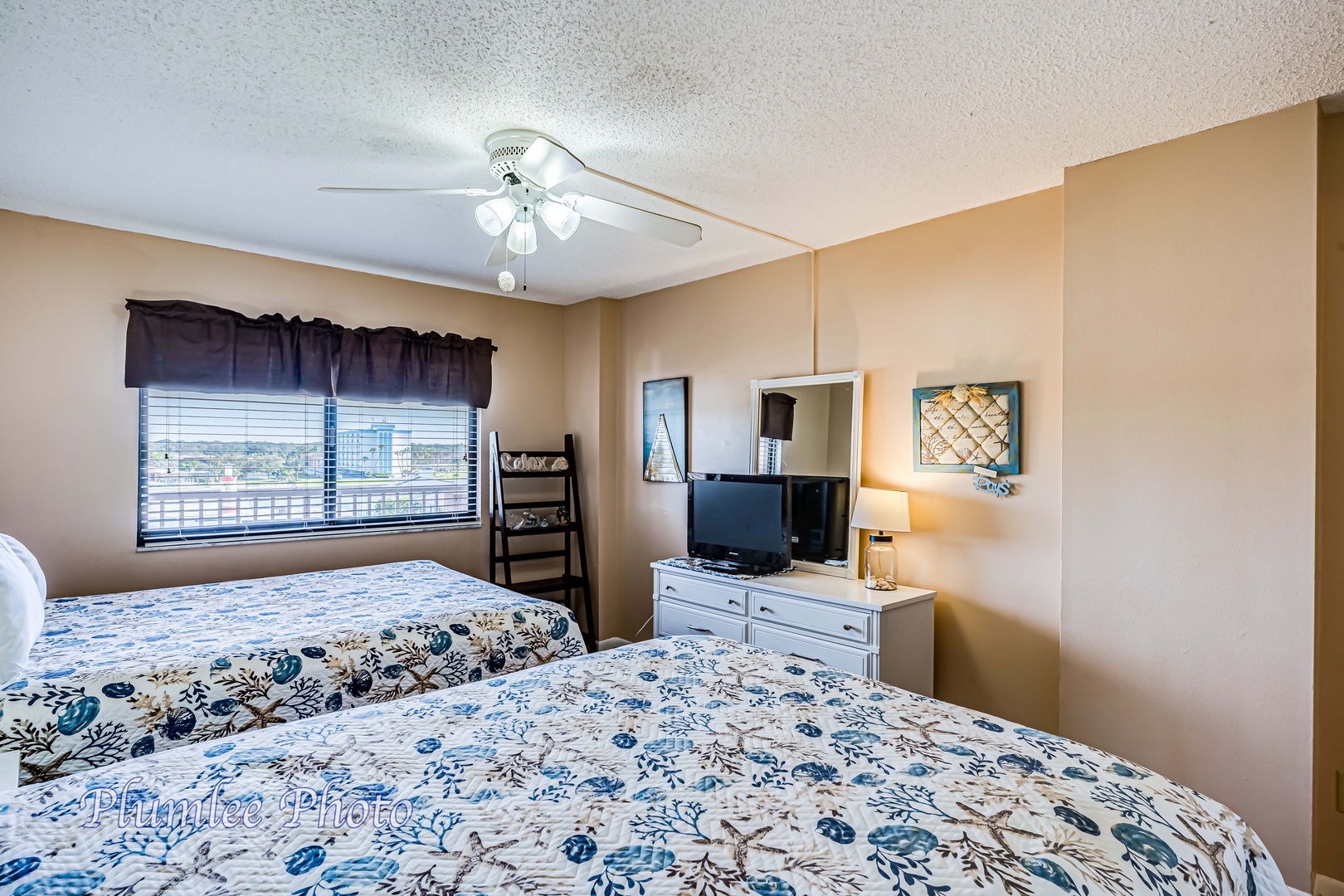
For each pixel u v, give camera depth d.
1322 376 2.06
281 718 2.14
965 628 2.85
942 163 2.39
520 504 4.27
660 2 1.52
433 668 2.47
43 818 1.08
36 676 1.91
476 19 1.58
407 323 4.00
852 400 3.23
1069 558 2.39
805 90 1.91
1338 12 1.54
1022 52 1.72
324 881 0.94
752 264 3.71
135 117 2.06
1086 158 2.35
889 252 3.13
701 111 2.04
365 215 2.90
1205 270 2.12
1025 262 2.68
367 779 1.22
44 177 2.50
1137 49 1.70
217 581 3.37
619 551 4.54
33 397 2.91
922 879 0.94
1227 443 2.08
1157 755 2.20
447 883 0.93
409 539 4.02
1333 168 2.06
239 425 3.49
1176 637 2.17
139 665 2.01
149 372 3.10
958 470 2.85
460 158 2.35
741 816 1.11
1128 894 0.92
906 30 1.63
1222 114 2.03
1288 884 1.97
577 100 1.97
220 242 3.28
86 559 3.03
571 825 1.08
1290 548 1.97
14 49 1.69
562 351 4.71
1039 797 1.17
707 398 3.97
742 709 1.58
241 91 1.91
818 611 2.86
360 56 1.74
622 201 2.76
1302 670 1.94
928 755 1.34
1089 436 2.35
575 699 1.63
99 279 3.05
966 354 2.85
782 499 3.27
